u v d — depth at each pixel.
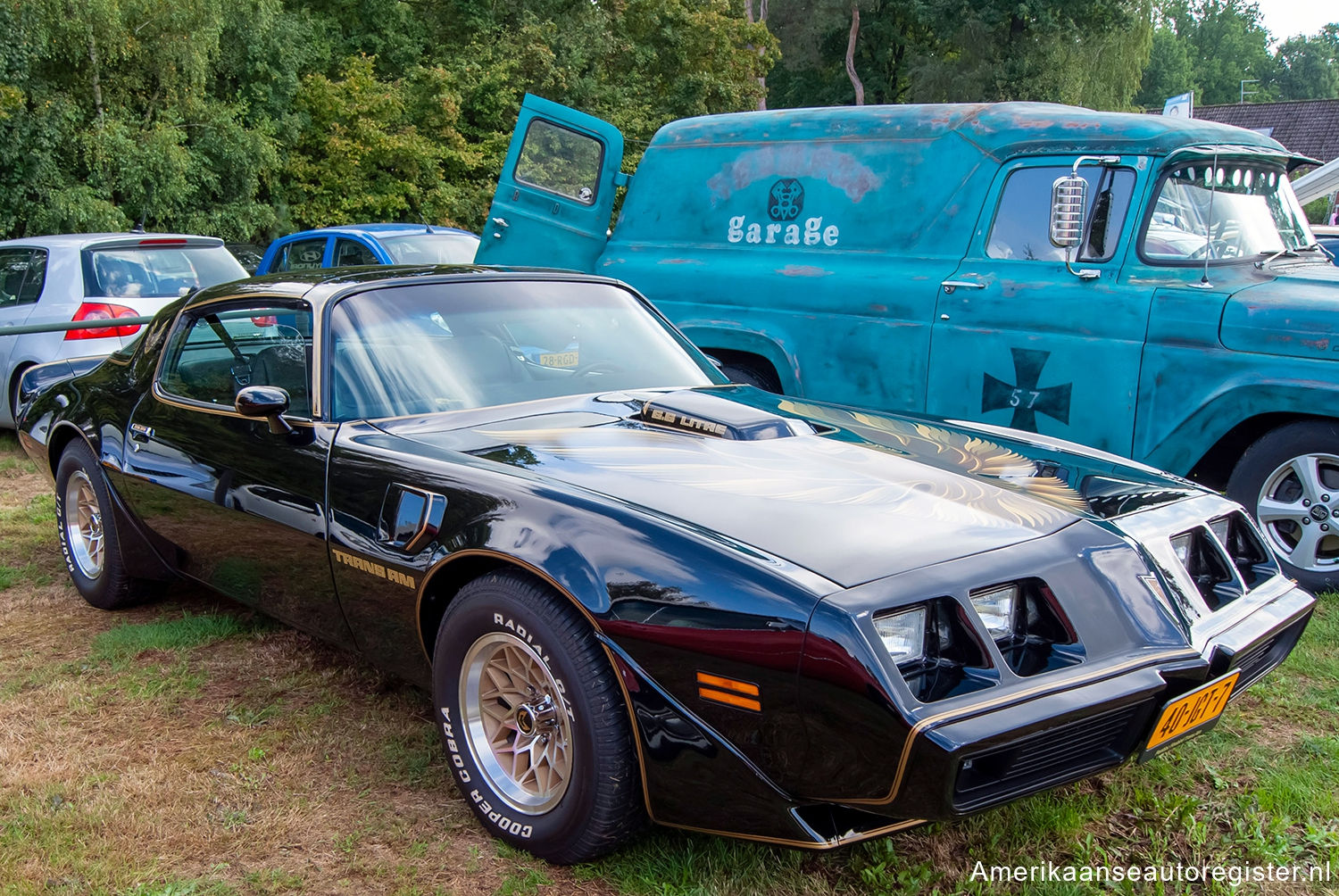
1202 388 4.64
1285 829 2.66
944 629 2.13
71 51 17.67
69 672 3.70
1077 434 5.04
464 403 3.25
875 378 5.69
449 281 3.65
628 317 3.91
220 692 3.54
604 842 2.40
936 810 1.98
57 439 4.46
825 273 5.91
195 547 3.68
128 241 7.75
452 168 23.33
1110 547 2.42
